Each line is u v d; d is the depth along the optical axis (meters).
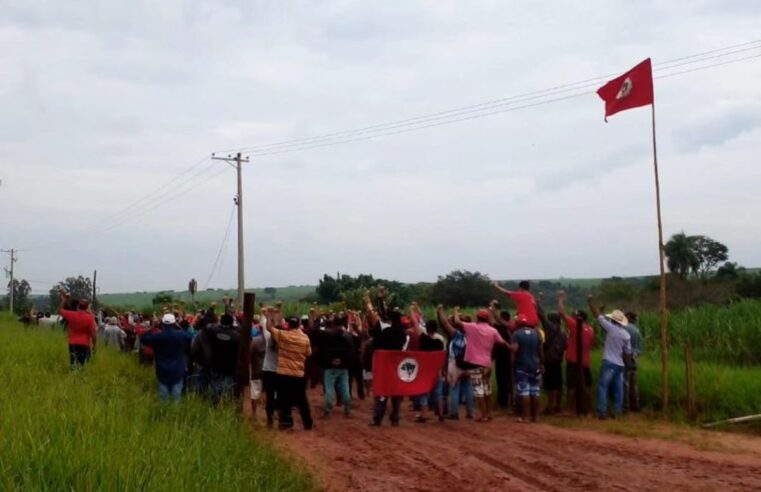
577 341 15.87
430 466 10.64
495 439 12.90
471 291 46.25
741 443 12.60
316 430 13.85
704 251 48.03
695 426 14.23
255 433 11.48
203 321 17.88
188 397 12.16
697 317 24.33
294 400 13.70
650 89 15.88
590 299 15.70
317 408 17.30
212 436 9.55
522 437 13.11
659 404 15.98
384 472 10.25
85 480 6.35
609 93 16.75
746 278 42.28
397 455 11.43
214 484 7.21
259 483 8.23
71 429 7.77
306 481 9.16
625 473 10.22
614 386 15.49
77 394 10.17
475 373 15.15
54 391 10.22
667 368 16.08
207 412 11.40
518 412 16.20
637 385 16.52
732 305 24.83
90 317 17.05
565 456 11.38
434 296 47.06
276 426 13.91
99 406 9.13
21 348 19.09
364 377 18.75
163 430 8.91
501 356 16.95
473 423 14.83
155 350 13.76
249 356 13.62
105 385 12.98
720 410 14.86
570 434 13.44
